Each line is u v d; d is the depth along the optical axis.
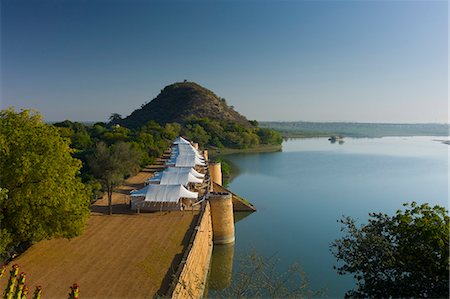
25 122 26.11
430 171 96.12
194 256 26.47
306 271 31.95
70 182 26.36
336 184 76.88
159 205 38.91
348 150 162.12
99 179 48.34
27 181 23.56
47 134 26.34
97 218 35.22
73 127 112.81
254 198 63.25
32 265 23.70
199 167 69.00
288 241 40.97
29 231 23.86
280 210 55.31
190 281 23.47
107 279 21.80
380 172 94.12
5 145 23.31
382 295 14.35
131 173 60.91
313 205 58.53
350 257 15.45
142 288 20.72
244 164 111.06
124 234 30.38
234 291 15.21
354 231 15.91
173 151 84.50
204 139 147.25
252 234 43.78
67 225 25.30
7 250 23.77
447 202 61.06
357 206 58.25
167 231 31.22
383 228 16.39
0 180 22.67
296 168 101.56
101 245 27.64
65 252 26.08
